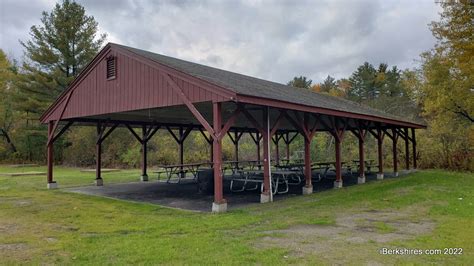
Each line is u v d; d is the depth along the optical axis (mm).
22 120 25203
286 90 11234
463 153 16703
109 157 22609
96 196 9227
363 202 7703
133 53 8938
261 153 23734
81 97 10578
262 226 5375
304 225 5453
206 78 7199
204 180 10188
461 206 7098
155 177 15000
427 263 3605
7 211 6992
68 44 22312
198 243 4352
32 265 3656
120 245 4324
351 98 34625
